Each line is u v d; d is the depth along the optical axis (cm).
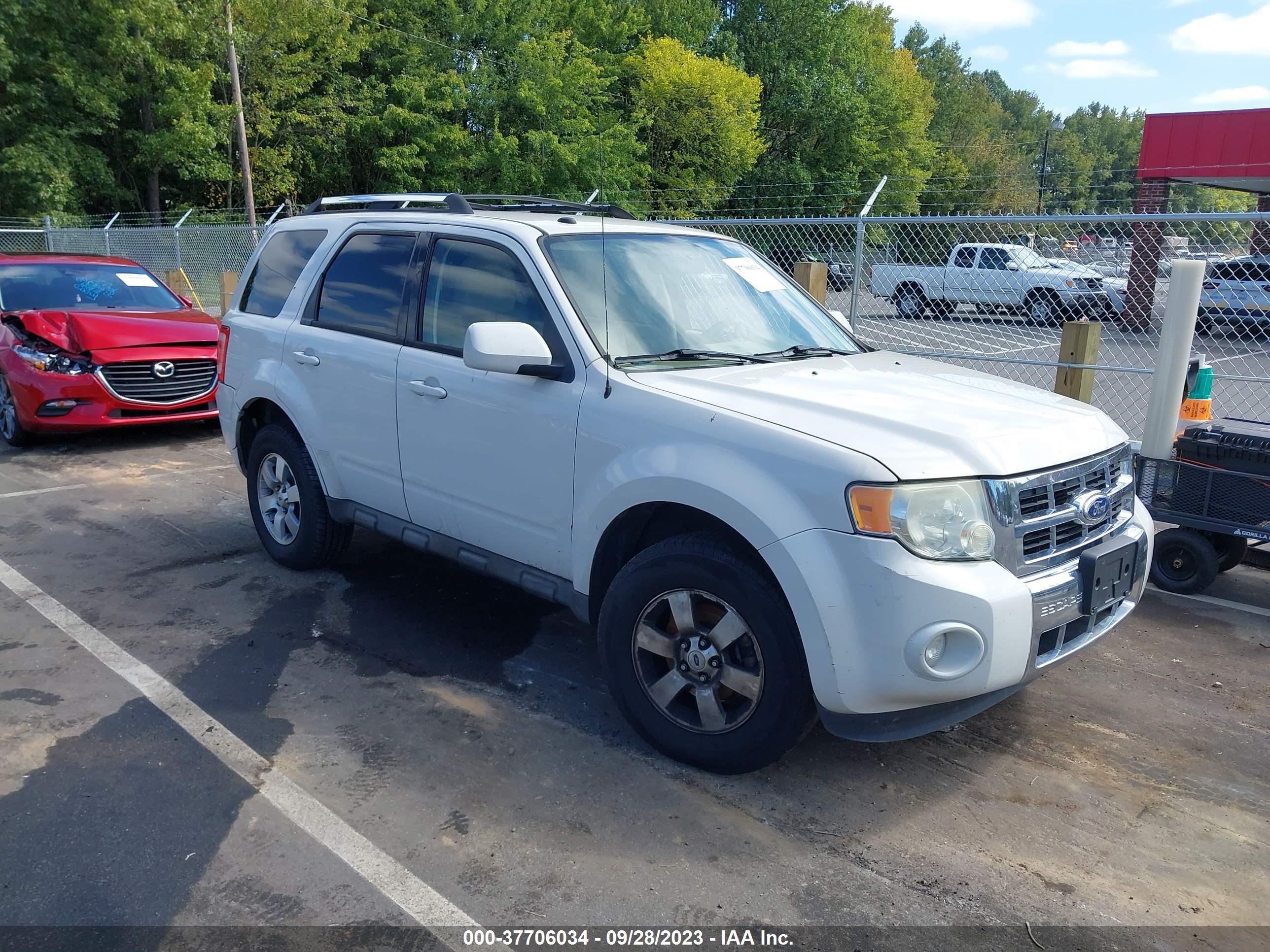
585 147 3331
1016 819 308
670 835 293
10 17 2778
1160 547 527
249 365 512
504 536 384
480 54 3447
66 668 403
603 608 339
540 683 396
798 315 441
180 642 431
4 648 422
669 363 361
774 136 4916
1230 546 527
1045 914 262
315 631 445
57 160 2845
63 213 2855
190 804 304
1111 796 322
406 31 3497
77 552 555
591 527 340
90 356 805
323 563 515
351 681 395
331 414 460
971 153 8438
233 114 2964
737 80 3838
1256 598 520
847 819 305
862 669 279
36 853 278
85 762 329
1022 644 287
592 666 415
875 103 5359
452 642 436
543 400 356
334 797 310
